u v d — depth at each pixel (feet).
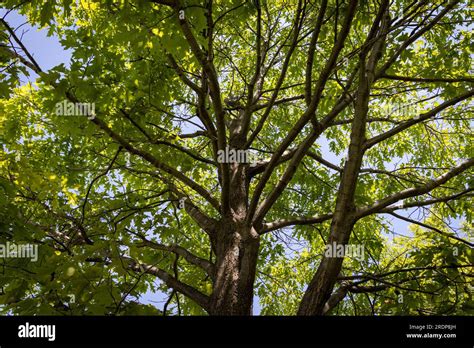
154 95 17.83
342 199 15.96
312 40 14.60
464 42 21.15
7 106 21.26
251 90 20.06
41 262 14.23
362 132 16.28
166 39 12.94
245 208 20.56
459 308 16.51
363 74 15.89
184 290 18.28
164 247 19.81
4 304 12.85
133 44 14.32
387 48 20.27
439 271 17.56
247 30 27.40
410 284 17.89
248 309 17.11
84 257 12.59
